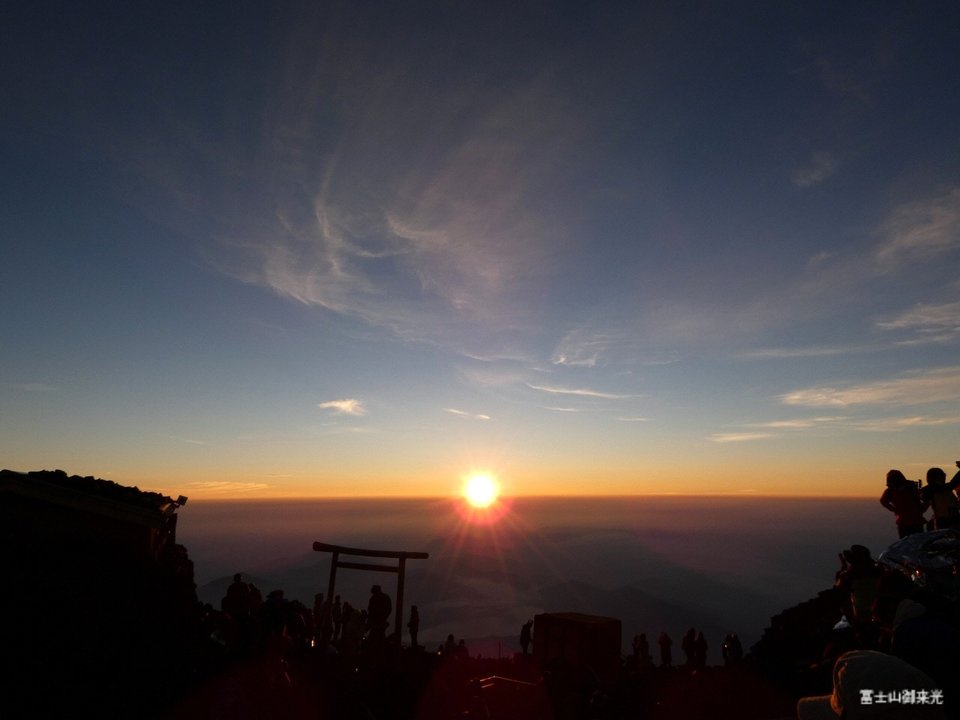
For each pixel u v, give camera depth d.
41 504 11.88
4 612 8.45
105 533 12.29
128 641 8.78
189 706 7.75
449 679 13.74
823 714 3.00
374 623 16.64
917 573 3.30
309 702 9.83
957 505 8.37
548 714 10.60
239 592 12.12
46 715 6.80
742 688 10.56
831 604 14.20
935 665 2.95
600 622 15.62
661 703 11.23
